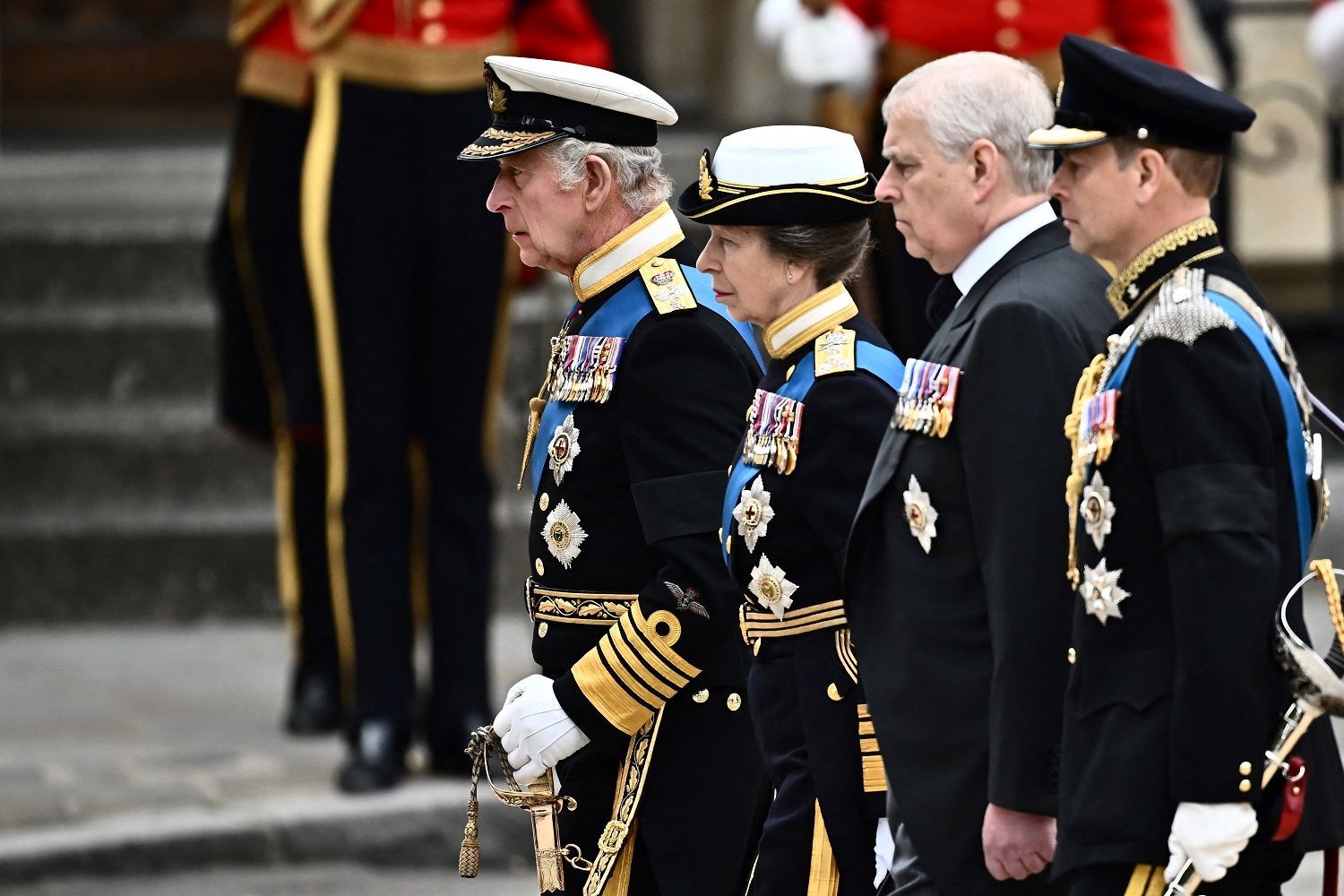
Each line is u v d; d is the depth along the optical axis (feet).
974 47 84.38
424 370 81.35
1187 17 101.65
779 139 46.29
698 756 48.62
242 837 75.87
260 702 94.17
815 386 46.09
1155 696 38.47
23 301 118.73
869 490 44.32
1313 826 38.83
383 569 80.07
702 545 46.50
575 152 47.93
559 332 49.85
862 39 87.15
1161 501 38.01
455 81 80.64
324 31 80.28
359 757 79.61
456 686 81.71
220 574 109.70
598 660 46.78
